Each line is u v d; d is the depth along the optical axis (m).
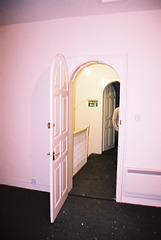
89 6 2.48
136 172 2.79
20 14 2.76
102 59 2.75
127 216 2.57
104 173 4.12
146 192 2.78
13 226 2.34
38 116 3.16
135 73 2.69
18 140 3.30
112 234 2.23
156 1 2.33
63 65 2.61
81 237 2.18
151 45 2.61
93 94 5.52
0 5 2.48
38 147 3.21
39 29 3.02
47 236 2.18
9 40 3.17
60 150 2.59
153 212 2.67
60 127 2.55
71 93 3.06
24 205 2.80
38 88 3.12
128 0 2.30
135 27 2.64
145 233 2.25
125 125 2.78
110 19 2.71
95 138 5.68
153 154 2.76
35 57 3.08
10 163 3.39
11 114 3.29
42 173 3.24
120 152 2.81
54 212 2.44
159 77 2.63
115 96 6.52
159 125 2.70
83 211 2.68
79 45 2.87
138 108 2.73
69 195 3.13
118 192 2.91
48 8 2.56
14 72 3.21
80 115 5.74
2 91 3.29
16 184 3.38
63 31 2.91
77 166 4.21
